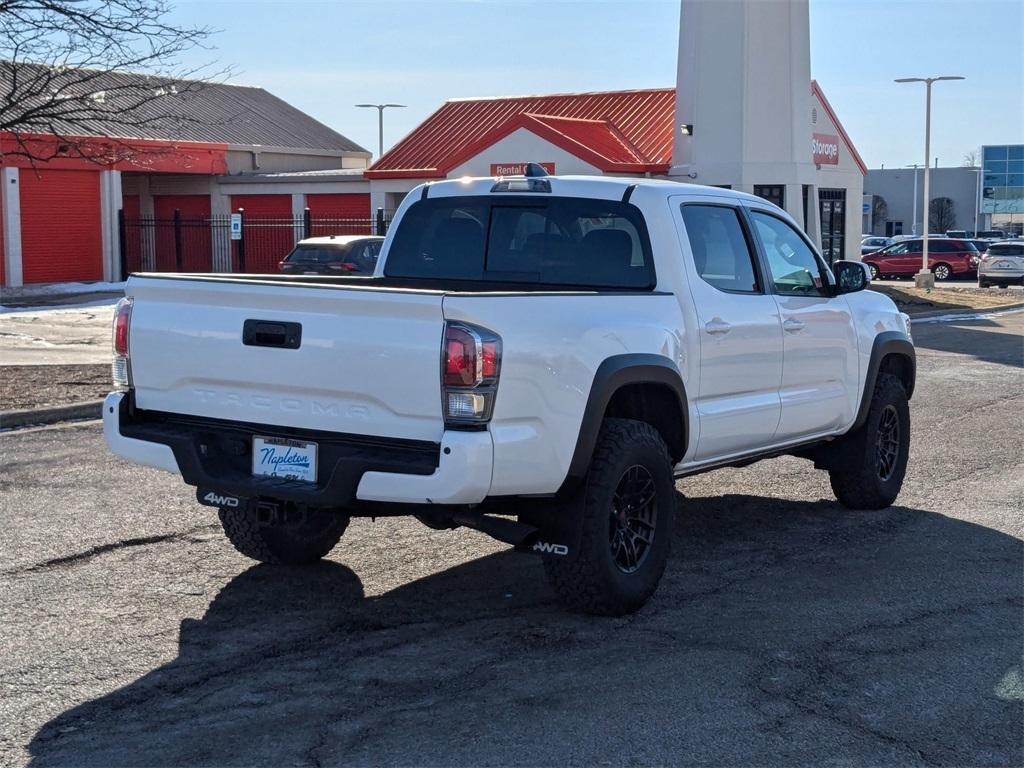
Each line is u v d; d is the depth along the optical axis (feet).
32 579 21.43
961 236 268.21
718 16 103.60
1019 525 26.53
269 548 22.09
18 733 15.03
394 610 20.12
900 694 16.58
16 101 44.01
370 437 17.65
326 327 17.61
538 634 18.93
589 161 102.94
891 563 23.36
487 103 129.29
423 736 14.98
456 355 16.74
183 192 138.62
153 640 18.48
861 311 26.89
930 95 131.13
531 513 19.01
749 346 22.93
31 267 116.37
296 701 16.11
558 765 14.20
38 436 35.55
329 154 150.61
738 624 19.51
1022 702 16.35
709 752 14.64
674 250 21.61
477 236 23.56
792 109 104.99
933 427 39.52
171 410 19.39
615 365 18.92
